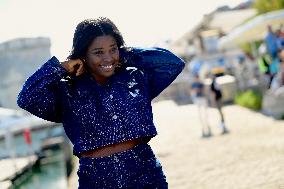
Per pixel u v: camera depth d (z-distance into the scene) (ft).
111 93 6.98
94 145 6.81
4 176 34.04
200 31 104.27
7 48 82.64
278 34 47.34
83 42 7.01
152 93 8.03
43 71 6.89
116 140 6.82
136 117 6.98
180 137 45.70
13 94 82.69
